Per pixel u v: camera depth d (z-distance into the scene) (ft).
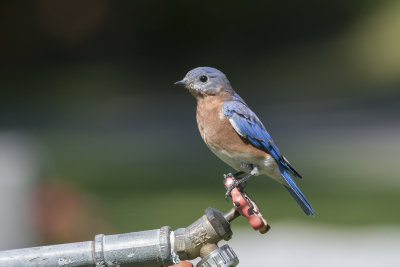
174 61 114.42
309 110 76.79
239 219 38.01
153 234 12.05
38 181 27.12
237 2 117.19
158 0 118.21
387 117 70.85
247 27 117.50
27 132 69.67
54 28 117.91
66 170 50.55
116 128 72.69
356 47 110.22
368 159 54.39
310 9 118.32
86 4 117.50
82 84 102.78
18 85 103.60
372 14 119.55
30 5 116.88
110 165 53.98
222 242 32.27
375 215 37.14
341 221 35.83
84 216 26.40
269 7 116.57
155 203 41.45
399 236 32.22
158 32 118.83
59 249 11.92
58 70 112.98
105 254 11.89
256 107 80.38
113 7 118.11
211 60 112.57
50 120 77.56
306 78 97.96
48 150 58.29
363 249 30.37
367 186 45.47
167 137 67.41
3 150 46.93
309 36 117.08
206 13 117.39
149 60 116.16
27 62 116.37
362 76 96.73
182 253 12.22
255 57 111.75
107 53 118.42
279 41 116.06
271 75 101.14
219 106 20.29
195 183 48.03
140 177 49.75
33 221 25.80
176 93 93.09
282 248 30.99
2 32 115.96
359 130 65.77
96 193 43.39
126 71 110.32
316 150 58.13
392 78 93.71
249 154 20.12
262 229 12.63
